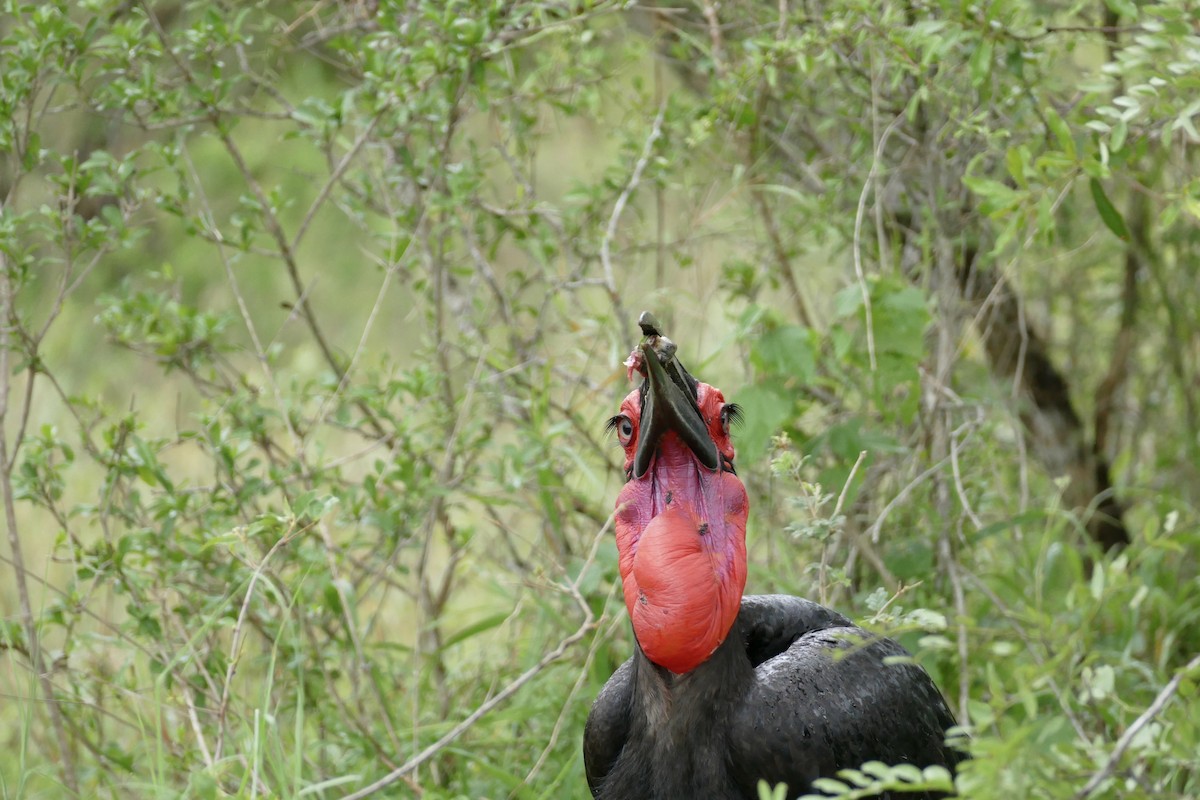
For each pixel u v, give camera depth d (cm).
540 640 897
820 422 956
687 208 1039
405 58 860
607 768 615
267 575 757
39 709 885
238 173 1486
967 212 939
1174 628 887
